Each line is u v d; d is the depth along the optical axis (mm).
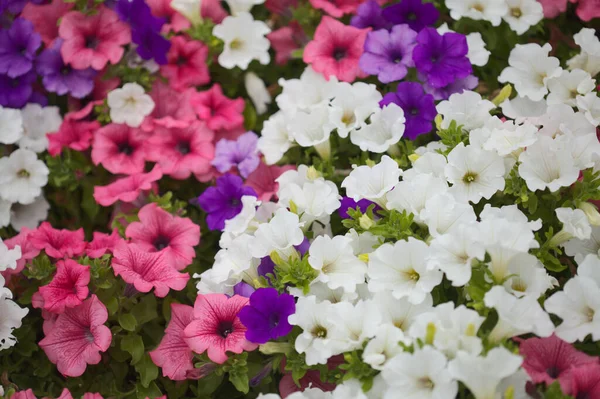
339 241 1157
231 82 1438
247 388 1164
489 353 1042
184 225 1281
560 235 1154
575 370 1084
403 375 1067
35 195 1347
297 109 1315
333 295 1165
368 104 1274
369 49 1326
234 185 1288
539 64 1273
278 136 1313
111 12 1390
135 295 1221
